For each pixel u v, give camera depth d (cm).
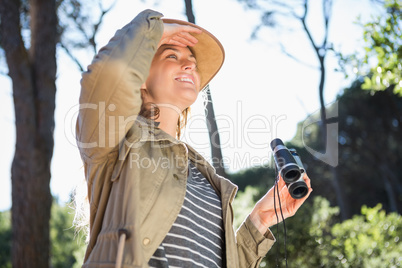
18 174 679
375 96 1920
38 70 707
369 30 383
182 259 155
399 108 1920
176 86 189
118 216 150
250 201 680
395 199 1889
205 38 208
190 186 174
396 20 377
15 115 697
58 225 1295
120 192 153
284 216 201
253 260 196
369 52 384
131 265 140
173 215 156
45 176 687
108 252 146
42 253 665
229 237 176
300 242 593
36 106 702
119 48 154
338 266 569
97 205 162
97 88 150
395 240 576
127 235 144
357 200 1938
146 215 152
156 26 164
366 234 611
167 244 155
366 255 564
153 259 151
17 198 673
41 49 714
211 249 169
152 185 156
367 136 1984
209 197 180
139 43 158
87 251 159
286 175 185
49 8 724
